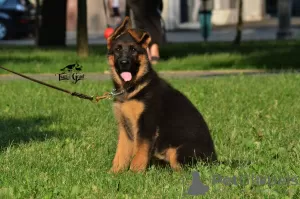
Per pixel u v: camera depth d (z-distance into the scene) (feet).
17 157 29.12
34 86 53.01
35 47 98.99
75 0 146.82
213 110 40.98
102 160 28.60
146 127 25.46
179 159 25.52
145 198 22.90
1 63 71.36
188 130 25.76
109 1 130.11
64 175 26.07
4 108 43.09
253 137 33.30
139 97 25.40
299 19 170.09
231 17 163.63
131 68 25.20
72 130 36.01
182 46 94.12
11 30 124.88
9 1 125.18
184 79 56.54
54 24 104.17
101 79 58.95
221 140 32.27
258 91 48.75
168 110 25.89
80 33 79.05
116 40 25.68
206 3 116.98
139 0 68.03
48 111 41.47
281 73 60.13
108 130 34.99
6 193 23.58
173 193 23.24
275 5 182.80
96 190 23.97
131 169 25.63
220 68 68.28
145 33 25.55
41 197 23.22
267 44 98.43
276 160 27.89
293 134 34.12
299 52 81.10
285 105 43.04
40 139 33.55
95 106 42.88
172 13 146.72
